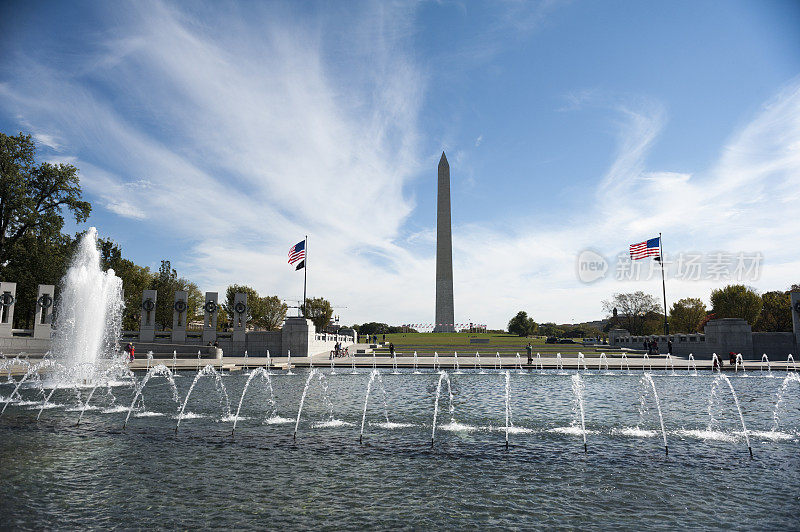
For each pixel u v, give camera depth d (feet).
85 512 22.68
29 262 148.56
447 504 24.00
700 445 36.17
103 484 26.68
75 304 91.91
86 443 35.96
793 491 26.20
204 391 66.13
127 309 208.23
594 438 38.27
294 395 62.54
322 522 21.66
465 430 41.14
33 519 21.84
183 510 23.00
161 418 46.06
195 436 38.47
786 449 35.09
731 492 26.03
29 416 47.06
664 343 159.43
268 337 150.71
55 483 26.78
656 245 152.46
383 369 110.32
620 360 135.44
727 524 21.81
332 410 50.98
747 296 210.18
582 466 30.68
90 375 83.97
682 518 22.44
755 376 92.73
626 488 26.55
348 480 27.63
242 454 33.09
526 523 21.75
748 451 34.47
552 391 68.18
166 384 74.38
